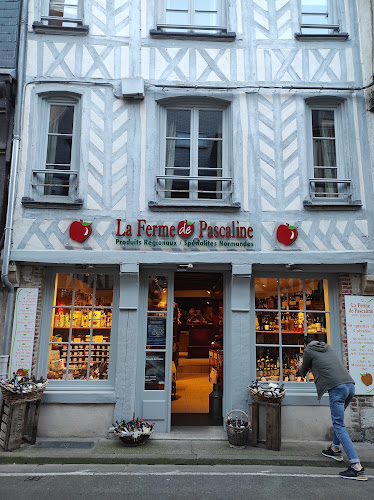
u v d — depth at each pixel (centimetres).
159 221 616
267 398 541
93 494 409
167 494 411
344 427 477
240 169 631
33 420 544
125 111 639
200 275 785
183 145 662
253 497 407
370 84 633
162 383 604
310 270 616
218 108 668
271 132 641
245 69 655
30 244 600
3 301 604
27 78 637
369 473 477
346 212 621
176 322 870
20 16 658
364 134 643
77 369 604
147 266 612
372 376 591
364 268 609
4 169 622
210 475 461
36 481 438
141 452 516
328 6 701
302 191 626
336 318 623
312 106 666
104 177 622
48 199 626
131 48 655
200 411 715
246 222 619
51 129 650
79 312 618
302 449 538
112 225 611
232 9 676
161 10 693
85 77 641
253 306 618
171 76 650
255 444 543
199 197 646
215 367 765
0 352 584
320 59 661
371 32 655
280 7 678
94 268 621
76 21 670
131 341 593
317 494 414
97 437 574
